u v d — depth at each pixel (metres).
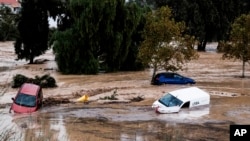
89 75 90.12
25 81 70.31
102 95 65.25
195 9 143.88
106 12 92.38
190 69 99.06
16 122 39.12
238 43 86.12
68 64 91.94
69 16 104.88
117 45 94.12
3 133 13.12
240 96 65.19
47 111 52.03
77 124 44.16
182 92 56.47
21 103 50.69
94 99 61.84
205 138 40.16
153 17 78.50
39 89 54.72
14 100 51.25
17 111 48.69
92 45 92.00
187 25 145.00
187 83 76.44
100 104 58.34
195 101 55.53
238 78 84.94
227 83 78.38
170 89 71.25
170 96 55.16
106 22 92.88
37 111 51.34
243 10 167.25
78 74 91.75
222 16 147.75
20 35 113.50
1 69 98.06
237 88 72.75
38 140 14.19
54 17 111.19
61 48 91.56
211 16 145.25
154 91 69.12
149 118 49.59
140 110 54.56
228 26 147.38
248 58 85.69
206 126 45.84
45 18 113.69
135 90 69.94
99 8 91.88
